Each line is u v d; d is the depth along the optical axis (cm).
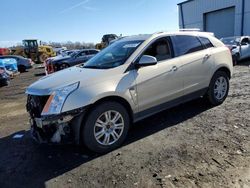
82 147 441
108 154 411
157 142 436
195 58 530
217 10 2586
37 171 379
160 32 504
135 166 367
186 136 449
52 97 383
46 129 390
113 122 420
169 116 554
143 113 460
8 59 1966
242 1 2319
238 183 309
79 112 384
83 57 1855
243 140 416
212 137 436
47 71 1870
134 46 468
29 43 3703
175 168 352
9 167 396
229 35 2520
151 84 458
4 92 1167
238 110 559
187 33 544
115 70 428
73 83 396
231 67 614
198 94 552
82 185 335
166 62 485
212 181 317
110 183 333
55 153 429
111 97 416
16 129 573
